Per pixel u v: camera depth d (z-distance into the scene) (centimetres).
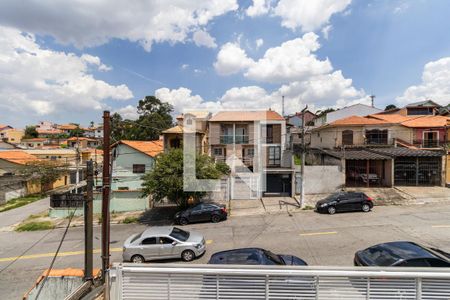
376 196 2155
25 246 1534
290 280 638
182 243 1167
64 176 3725
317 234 1402
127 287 684
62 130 9812
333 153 2573
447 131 2670
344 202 1822
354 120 2855
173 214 2070
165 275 675
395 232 1361
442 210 1767
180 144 2552
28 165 3250
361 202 1814
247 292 645
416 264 730
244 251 862
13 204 2756
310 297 629
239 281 651
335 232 1416
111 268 739
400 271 624
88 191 830
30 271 1195
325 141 3003
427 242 1208
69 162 4181
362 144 2728
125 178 2559
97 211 2255
